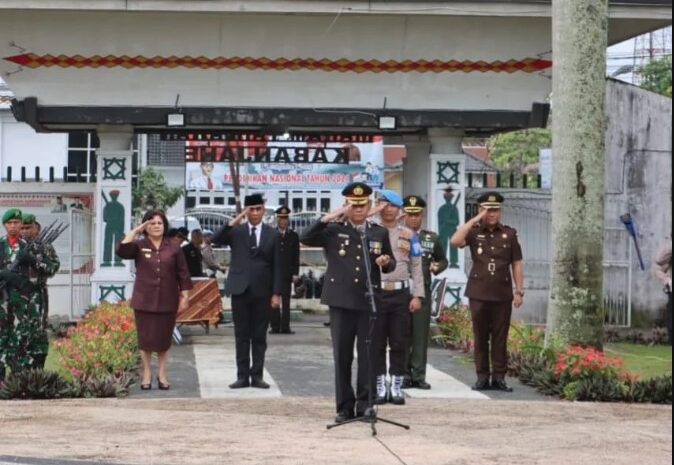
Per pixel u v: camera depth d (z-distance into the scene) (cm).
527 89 1998
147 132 2145
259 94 1977
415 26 1916
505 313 1398
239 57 1941
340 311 1131
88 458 976
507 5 1867
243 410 1240
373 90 1984
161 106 1967
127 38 1909
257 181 3066
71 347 1441
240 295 1398
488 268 1395
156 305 1377
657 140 2288
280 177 3067
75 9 1833
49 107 1953
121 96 1959
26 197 2158
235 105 1980
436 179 2067
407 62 1962
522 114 2009
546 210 2220
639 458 1006
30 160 3425
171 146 4066
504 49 1958
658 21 1917
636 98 2280
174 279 1391
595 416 1229
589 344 1455
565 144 1449
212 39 1919
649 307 2270
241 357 1414
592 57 1434
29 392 1320
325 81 1972
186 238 2025
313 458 983
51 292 2125
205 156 2175
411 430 1126
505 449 1038
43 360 1398
